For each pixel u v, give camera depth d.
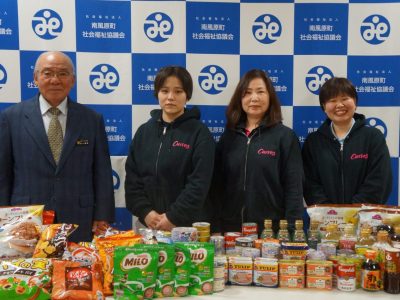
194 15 2.58
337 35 2.58
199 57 2.60
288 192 2.22
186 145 2.26
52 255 1.46
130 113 2.63
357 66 2.60
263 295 1.44
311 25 2.58
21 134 2.13
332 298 1.41
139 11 2.57
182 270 1.44
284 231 1.72
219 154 2.42
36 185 2.11
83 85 2.60
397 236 1.57
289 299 1.40
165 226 2.15
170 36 2.59
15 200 2.10
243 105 2.34
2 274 1.32
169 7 2.57
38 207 1.64
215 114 2.65
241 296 1.43
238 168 2.27
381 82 2.60
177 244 1.48
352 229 1.69
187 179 2.25
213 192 2.45
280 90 2.62
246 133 2.33
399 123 2.61
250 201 2.24
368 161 2.31
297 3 2.57
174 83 2.25
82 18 2.56
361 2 2.56
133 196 2.33
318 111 2.63
